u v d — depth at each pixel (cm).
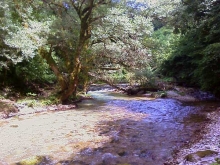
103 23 1395
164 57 2223
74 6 1385
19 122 968
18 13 1340
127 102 1509
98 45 1684
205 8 1295
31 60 1508
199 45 1490
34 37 1230
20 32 1108
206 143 630
